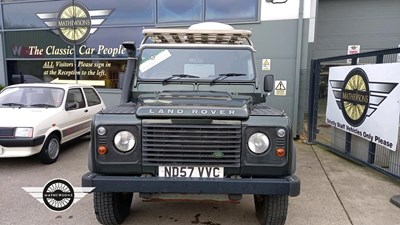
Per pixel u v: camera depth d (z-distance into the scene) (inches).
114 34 379.9
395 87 177.6
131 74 155.3
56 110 236.2
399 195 168.2
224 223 141.3
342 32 379.2
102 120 112.1
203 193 109.6
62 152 259.4
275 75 319.0
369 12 369.1
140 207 157.3
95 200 127.9
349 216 147.6
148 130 111.1
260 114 115.9
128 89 154.2
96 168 112.9
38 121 213.9
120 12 373.7
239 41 183.6
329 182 193.2
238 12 326.3
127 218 145.3
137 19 368.5
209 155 111.5
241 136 111.0
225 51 161.3
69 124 250.4
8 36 416.8
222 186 108.4
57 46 402.6
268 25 315.6
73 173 205.9
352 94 226.4
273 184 108.3
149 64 160.6
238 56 160.7
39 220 141.6
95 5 381.1
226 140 111.0
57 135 235.8
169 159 111.8
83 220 142.0
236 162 111.5
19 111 227.1
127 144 111.9
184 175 112.0
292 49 312.3
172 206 158.7
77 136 266.2
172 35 174.2
